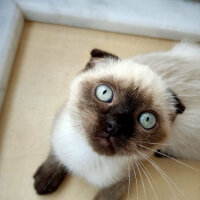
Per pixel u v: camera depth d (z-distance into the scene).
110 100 0.18
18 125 0.28
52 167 0.25
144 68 0.20
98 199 0.24
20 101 0.29
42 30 0.32
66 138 0.21
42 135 0.27
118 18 0.32
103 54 0.21
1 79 0.28
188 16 0.33
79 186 0.26
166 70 0.24
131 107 0.17
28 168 0.26
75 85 0.20
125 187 0.25
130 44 0.33
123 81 0.18
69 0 0.32
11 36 0.30
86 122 0.18
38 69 0.30
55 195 0.25
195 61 0.26
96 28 0.33
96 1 0.32
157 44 0.33
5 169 0.26
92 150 0.20
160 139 0.19
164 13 0.33
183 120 0.23
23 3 0.31
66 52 0.32
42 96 0.29
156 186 0.26
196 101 0.24
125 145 0.18
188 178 0.27
